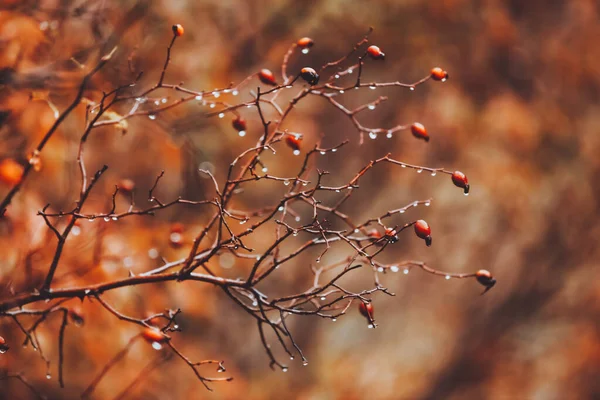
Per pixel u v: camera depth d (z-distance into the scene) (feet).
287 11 14.20
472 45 17.40
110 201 9.60
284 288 21.22
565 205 20.66
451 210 21.83
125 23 9.34
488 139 18.99
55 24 8.46
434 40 16.57
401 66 16.51
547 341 23.73
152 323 7.82
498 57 18.04
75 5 8.73
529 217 20.52
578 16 19.56
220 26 12.42
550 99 19.29
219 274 10.48
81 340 9.86
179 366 14.08
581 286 23.47
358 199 21.74
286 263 21.01
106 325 9.84
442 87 18.34
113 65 8.63
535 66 18.79
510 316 24.53
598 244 21.97
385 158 5.85
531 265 23.09
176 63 10.73
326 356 24.64
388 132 6.74
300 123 15.48
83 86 6.66
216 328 19.04
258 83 13.10
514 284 23.91
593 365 22.79
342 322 25.80
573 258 22.81
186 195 10.31
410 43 16.14
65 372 10.05
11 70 8.09
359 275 25.38
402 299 25.72
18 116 8.36
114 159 10.11
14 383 9.64
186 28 11.18
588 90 19.62
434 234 22.61
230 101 11.97
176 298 10.24
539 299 24.38
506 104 18.42
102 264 8.89
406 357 24.85
